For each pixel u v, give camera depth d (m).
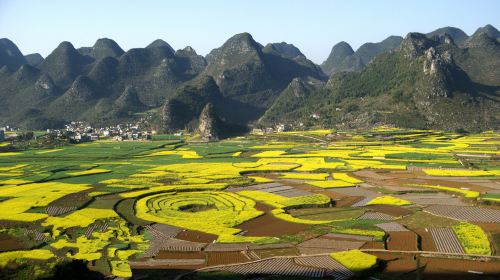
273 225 106.06
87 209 121.44
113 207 124.50
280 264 80.25
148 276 76.06
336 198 133.38
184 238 97.06
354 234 96.00
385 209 118.69
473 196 127.62
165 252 88.44
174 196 138.75
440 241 90.44
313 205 124.69
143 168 194.75
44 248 90.06
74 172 184.00
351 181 157.50
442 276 73.50
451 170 173.25
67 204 126.38
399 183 152.25
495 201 120.56
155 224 108.06
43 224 106.56
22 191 143.88
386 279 73.25
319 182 157.00
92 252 87.50
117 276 74.25
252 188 149.50
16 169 193.50
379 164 189.88
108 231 102.00
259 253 86.75
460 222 104.12
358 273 74.62
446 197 130.88
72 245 91.50
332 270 76.25
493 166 181.25
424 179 157.75
